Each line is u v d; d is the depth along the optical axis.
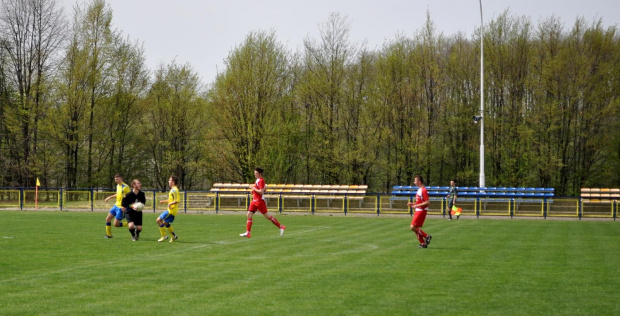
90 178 48.69
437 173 50.66
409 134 46.91
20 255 14.65
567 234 22.20
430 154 46.34
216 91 46.56
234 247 16.69
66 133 46.69
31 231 21.39
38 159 45.78
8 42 45.88
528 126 46.59
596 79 44.97
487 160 48.28
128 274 11.77
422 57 47.12
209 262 13.52
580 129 45.72
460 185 48.75
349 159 45.22
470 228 25.20
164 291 10.05
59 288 10.28
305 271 12.25
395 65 47.75
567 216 34.03
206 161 48.25
